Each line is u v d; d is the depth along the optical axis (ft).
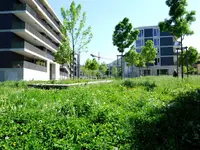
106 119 19.63
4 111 22.22
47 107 24.40
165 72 246.27
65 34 108.68
